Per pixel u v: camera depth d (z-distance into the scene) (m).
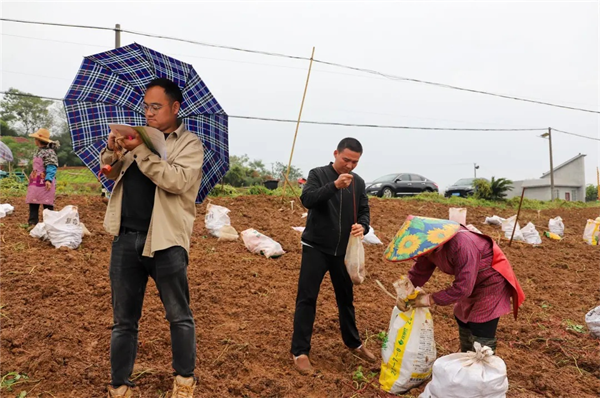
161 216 2.95
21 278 5.45
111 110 3.45
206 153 3.60
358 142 4.16
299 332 4.21
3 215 8.54
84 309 4.92
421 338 3.87
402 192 23.81
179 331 3.04
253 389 3.84
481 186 21.44
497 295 3.72
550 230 12.16
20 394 3.46
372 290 6.57
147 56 3.32
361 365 4.43
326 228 4.20
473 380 3.31
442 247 3.78
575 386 4.27
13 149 46.44
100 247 7.05
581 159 46.72
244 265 6.89
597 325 5.32
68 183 19.86
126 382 3.16
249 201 12.17
